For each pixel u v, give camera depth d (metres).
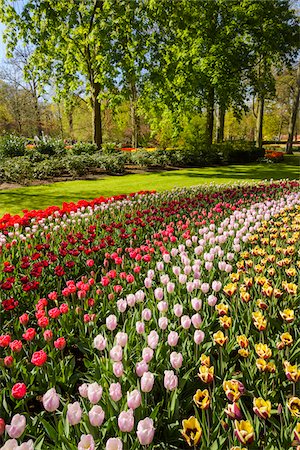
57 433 2.00
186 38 22.52
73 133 45.97
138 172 18.16
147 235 6.30
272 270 3.84
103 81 18.33
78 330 3.48
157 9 17.86
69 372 2.72
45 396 1.89
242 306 3.48
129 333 2.99
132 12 17.28
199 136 23.16
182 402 2.38
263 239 4.96
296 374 2.09
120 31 17.72
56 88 22.41
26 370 2.66
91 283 3.76
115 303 3.62
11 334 3.26
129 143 48.00
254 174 17.83
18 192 12.52
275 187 11.03
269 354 2.27
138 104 22.36
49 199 11.43
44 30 18.66
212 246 5.16
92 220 7.20
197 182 14.94
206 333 3.04
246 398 2.47
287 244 5.14
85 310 3.58
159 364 2.52
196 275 3.72
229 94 23.86
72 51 20.12
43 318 2.87
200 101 23.80
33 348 2.95
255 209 7.94
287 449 1.91
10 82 41.69
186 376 2.41
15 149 20.97
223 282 4.02
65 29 19.25
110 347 2.83
